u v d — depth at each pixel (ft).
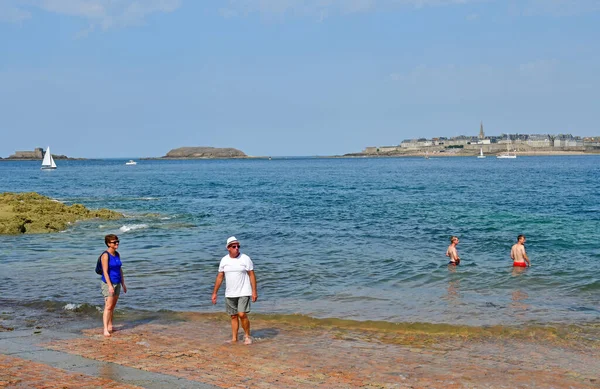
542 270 54.49
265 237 77.92
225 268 32.27
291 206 128.88
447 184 217.36
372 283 49.19
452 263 57.36
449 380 26.73
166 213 114.42
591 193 162.09
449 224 91.71
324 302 42.63
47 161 489.67
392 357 30.25
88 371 26.22
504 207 121.39
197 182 255.09
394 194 165.37
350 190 187.11
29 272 54.13
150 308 40.78
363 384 25.85
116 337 33.35
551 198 145.18
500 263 58.18
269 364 28.50
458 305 41.57
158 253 64.85
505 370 28.32
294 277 51.44
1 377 25.03
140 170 467.11
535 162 605.73
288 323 37.09
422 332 35.06
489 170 379.35
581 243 70.95
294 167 545.03
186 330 35.22
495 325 36.32
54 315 38.83
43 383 24.23
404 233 81.41
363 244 71.15
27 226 84.99
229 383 25.13
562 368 28.73
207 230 86.12
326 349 31.55
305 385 25.40
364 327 36.17
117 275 34.30
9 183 257.14
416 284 48.88
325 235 79.56
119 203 142.10
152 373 26.13
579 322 37.01
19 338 32.68
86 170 472.44
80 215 102.53
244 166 606.96
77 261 60.34
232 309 32.30
